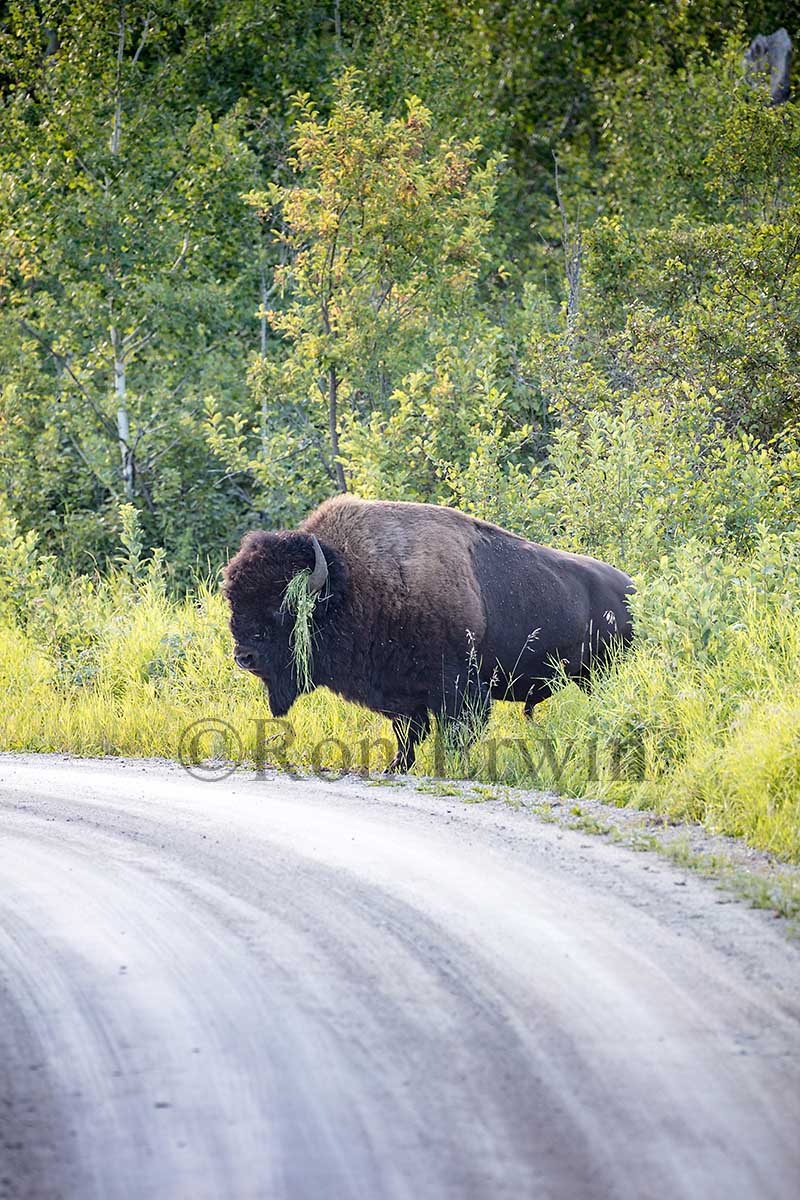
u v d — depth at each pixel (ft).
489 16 311.27
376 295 219.41
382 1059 55.77
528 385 222.69
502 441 182.80
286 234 266.36
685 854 84.17
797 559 135.64
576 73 313.53
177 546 237.66
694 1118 50.19
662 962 65.77
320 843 89.56
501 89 308.40
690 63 279.90
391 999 62.08
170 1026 59.93
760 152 236.02
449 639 121.70
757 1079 53.21
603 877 80.02
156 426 249.75
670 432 171.53
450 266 214.69
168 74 259.19
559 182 287.69
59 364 262.26
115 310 238.68
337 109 212.23
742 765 96.12
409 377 196.34
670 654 119.96
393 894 77.25
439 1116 50.75
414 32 296.10
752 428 190.08
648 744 108.99
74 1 251.80
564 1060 55.21
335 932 71.15
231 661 154.51
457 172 213.66
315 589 119.34
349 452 201.05
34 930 73.56
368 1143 48.91
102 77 251.80
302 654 120.67
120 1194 45.91
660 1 311.88
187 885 80.79
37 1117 51.67
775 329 190.29
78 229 237.25
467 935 70.03
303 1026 59.36
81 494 247.91
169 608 181.88
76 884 81.92
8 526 208.85
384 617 121.39
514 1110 51.06
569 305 241.55
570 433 168.76
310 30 291.58
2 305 254.47
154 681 156.04
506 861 83.87
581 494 163.02
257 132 277.03
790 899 74.43
